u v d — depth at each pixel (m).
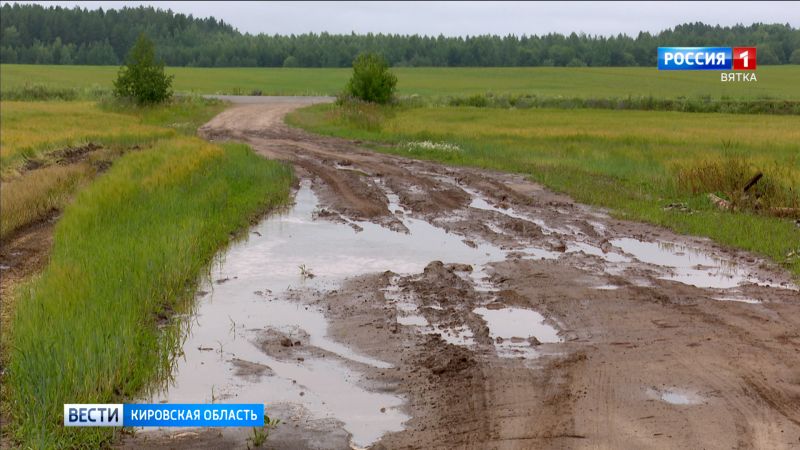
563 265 13.43
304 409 7.77
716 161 21.42
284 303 11.38
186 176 21.80
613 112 64.12
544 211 18.98
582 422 7.23
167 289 11.60
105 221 15.89
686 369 8.49
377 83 61.03
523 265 13.44
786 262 13.50
